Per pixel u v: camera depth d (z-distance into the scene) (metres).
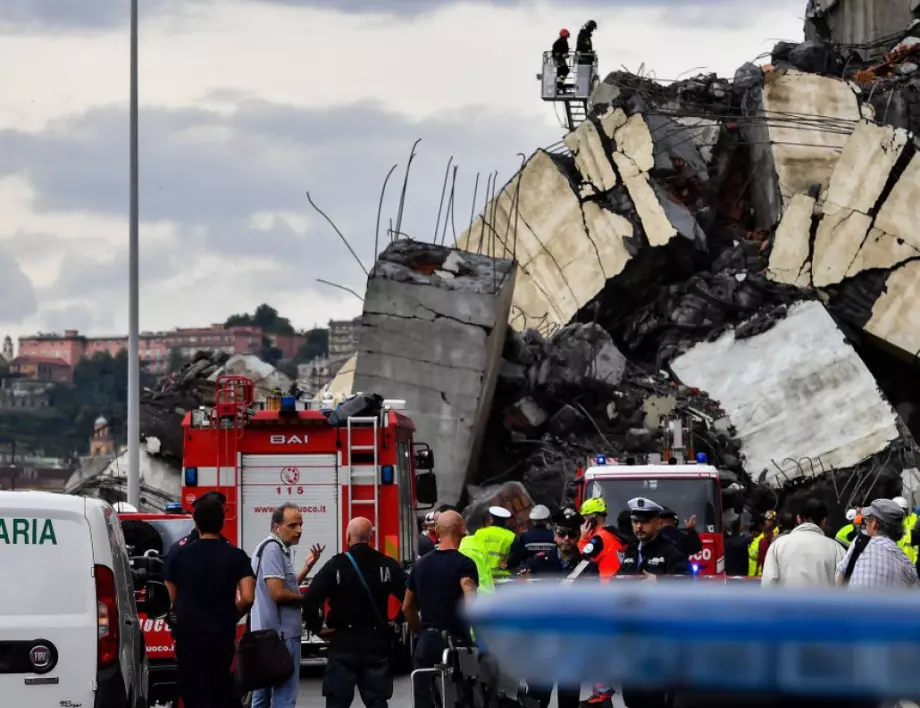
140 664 38.47
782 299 125.44
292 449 66.06
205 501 40.50
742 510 97.00
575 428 112.88
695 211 133.25
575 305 130.62
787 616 6.85
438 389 102.31
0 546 33.38
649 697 9.68
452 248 106.81
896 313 127.50
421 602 39.03
